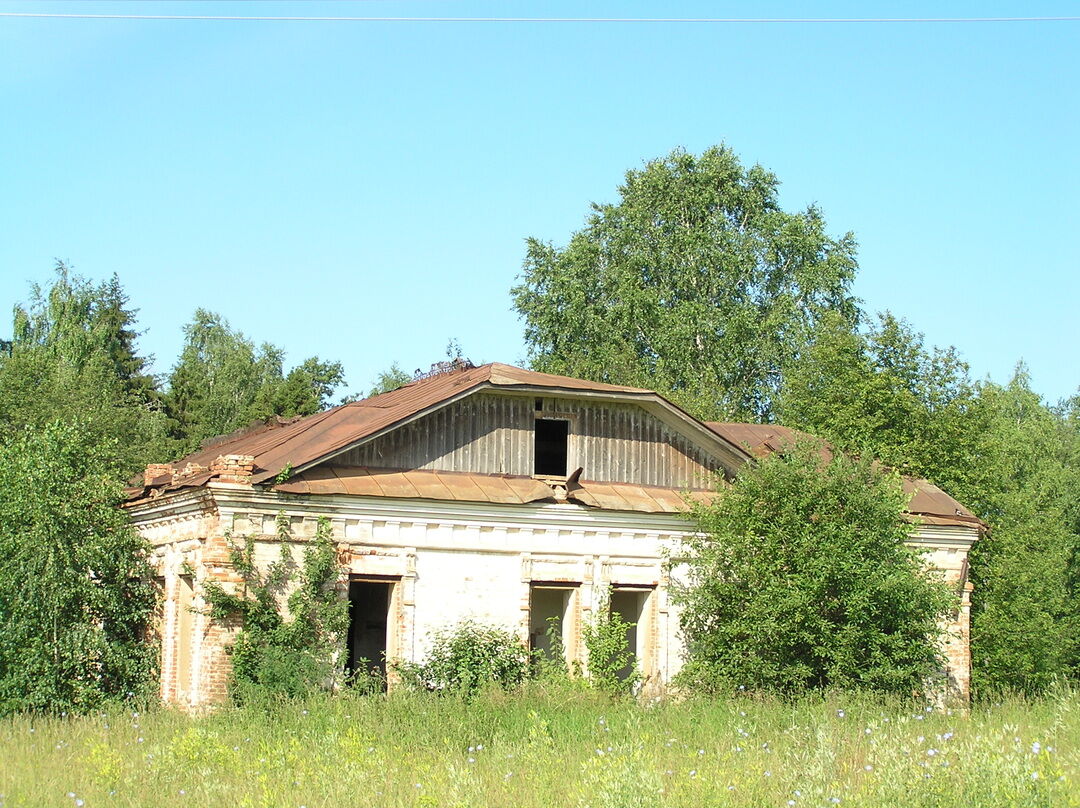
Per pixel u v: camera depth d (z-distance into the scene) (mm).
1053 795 11586
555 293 49625
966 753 12852
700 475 26516
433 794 13508
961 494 33062
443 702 19203
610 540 25016
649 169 50656
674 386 47219
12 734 18594
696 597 23516
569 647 24672
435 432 24266
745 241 49062
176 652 23484
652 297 47562
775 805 12469
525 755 15602
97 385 51125
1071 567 43688
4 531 23250
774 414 47188
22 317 57719
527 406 25172
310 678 21469
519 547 24234
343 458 23359
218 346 66375
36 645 22578
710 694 22312
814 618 22125
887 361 35031
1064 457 62875
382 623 26359
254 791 13883
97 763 15398
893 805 11570
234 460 22062
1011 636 32125
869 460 23406
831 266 48656
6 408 42094
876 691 21656
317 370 62375
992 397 34812
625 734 17578
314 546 22547
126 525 24656
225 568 21828
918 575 23266
